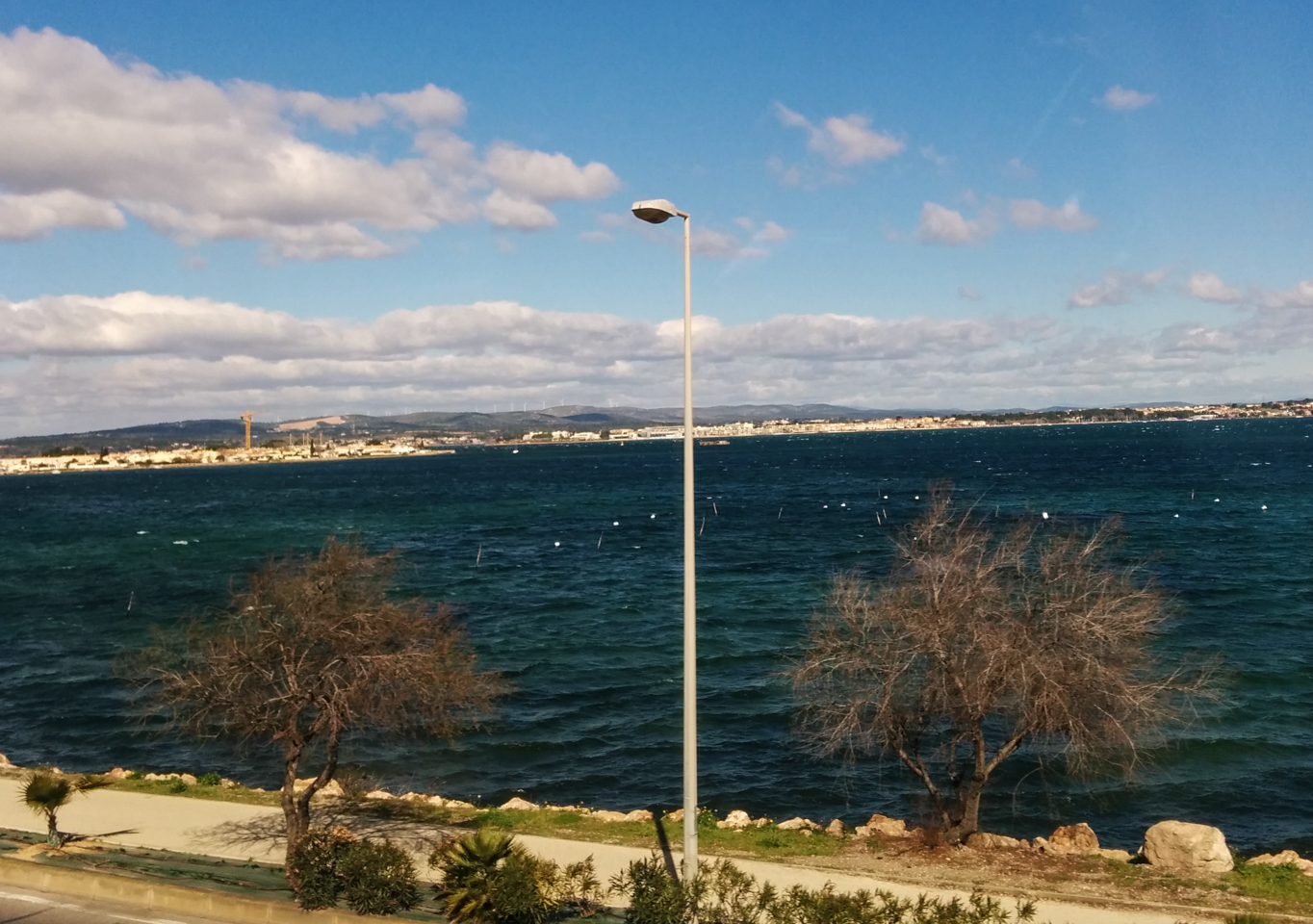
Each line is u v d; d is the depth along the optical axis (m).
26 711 36.38
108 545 93.88
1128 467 173.88
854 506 117.50
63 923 14.40
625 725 33.09
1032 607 18.28
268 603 17.73
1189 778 26.45
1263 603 50.88
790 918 13.23
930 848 17.75
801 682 20.88
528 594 60.56
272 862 16.80
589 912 14.50
